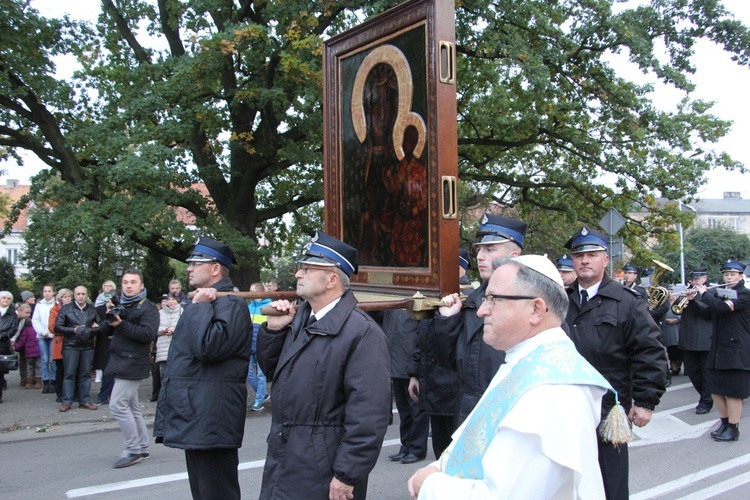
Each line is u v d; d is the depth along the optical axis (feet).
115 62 48.52
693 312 29.22
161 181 37.78
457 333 12.46
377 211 11.89
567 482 5.60
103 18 49.42
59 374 32.42
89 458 22.62
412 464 21.21
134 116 38.68
